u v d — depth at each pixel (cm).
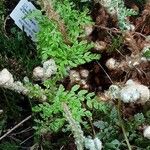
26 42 52
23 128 50
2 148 47
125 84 46
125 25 48
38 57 49
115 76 50
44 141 47
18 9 51
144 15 50
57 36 46
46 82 45
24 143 49
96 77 51
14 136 50
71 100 44
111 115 45
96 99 45
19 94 49
